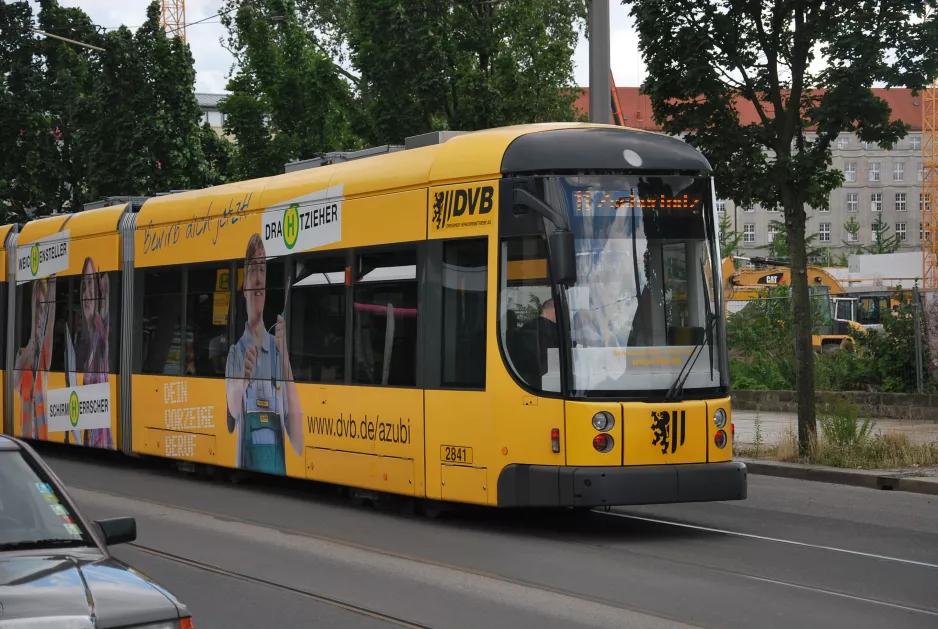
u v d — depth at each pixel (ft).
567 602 26.68
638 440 33.81
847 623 24.47
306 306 43.47
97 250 58.03
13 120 102.32
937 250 257.96
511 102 82.12
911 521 38.78
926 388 72.74
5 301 66.80
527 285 34.76
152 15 99.04
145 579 16.05
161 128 96.32
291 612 26.22
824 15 51.57
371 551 33.60
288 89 93.61
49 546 16.93
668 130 54.95
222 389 48.34
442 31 80.69
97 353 57.52
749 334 89.25
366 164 41.34
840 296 134.00
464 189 36.63
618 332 34.32
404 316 38.63
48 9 104.53
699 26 52.42
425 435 37.50
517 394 34.71
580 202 34.68
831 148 54.54
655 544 34.27
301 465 43.34
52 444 68.69
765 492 46.50
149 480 51.72
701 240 35.78
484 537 35.70
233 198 48.49
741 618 24.93
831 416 56.13
